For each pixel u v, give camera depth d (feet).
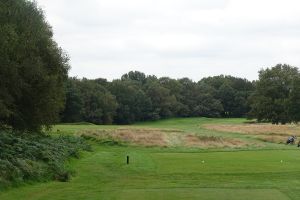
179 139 206.80
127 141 192.54
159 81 650.84
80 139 170.30
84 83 490.08
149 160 125.59
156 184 80.07
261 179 87.97
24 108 120.26
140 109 554.05
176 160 126.52
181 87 630.33
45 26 123.03
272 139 224.74
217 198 64.95
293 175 94.48
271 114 440.45
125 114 532.32
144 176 93.30
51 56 122.11
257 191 71.51
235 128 305.12
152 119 566.36
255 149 172.76
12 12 102.89
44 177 83.15
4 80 100.48
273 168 107.24
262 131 277.44
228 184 79.66
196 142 196.95
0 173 72.49
